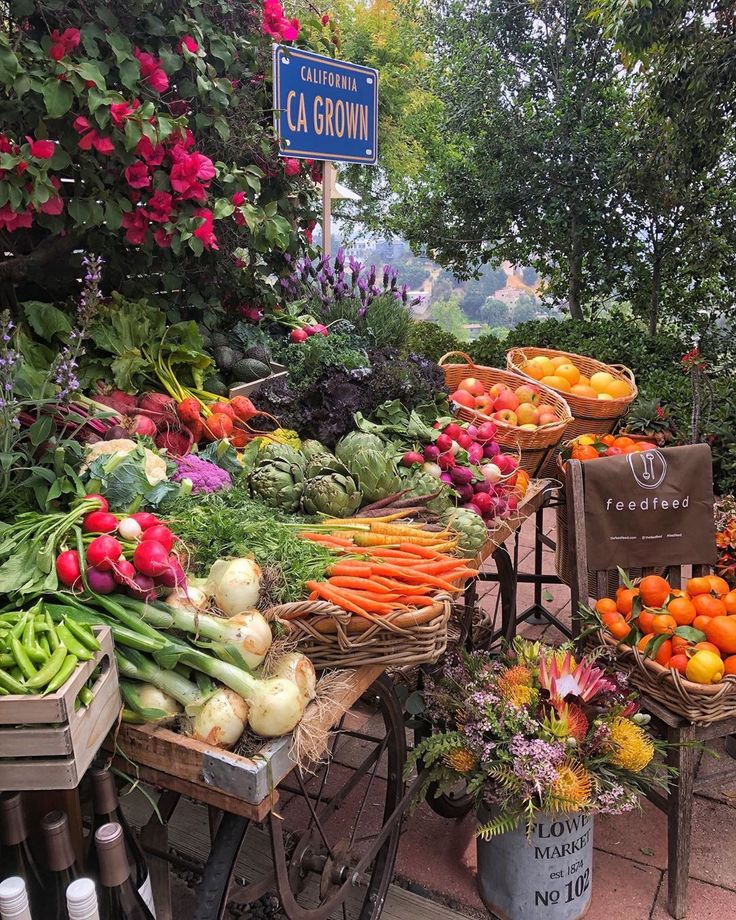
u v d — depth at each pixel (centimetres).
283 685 147
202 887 145
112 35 238
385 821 207
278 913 223
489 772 201
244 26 312
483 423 333
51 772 123
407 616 169
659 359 750
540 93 902
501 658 241
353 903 231
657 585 245
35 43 223
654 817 270
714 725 222
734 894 236
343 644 166
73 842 146
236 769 138
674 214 793
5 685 122
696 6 611
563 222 871
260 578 166
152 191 263
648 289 855
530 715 207
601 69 852
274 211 301
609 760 206
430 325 816
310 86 345
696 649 226
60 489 184
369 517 229
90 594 152
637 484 263
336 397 280
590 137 836
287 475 226
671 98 676
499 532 263
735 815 269
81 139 231
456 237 959
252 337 351
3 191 219
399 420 282
